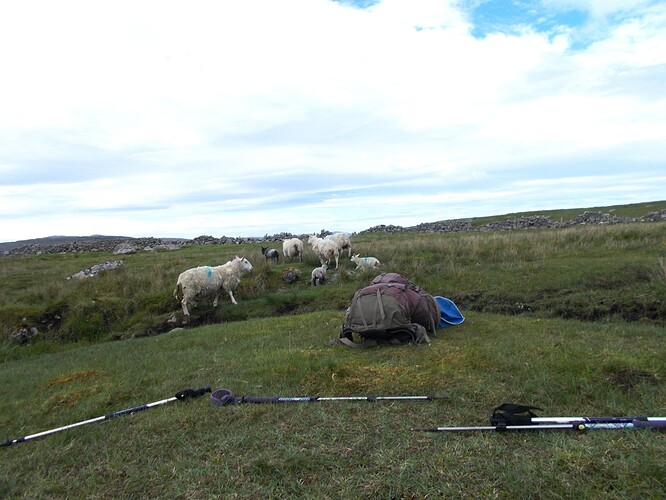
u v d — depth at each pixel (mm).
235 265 15438
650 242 17312
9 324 14664
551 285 12539
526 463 3721
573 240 19547
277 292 16516
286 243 21469
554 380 5434
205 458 4520
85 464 4777
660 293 10734
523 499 3316
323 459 4184
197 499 3844
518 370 5926
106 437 5320
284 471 4055
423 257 18031
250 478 4047
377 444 4363
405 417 4902
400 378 6008
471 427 4371
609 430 4113
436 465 3861
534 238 20422
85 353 11086
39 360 11320
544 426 4223
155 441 5039
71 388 7656
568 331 8320
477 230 42281
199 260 23562
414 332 7711
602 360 5930
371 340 7906
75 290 17516
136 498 4023
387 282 8734
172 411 5824
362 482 3768
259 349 8594
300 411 5316
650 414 4469
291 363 7109
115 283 17953
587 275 12828
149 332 14156
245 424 5164
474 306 12234
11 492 4367
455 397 5281
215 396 5902
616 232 19812
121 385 7238
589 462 3631
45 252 41062
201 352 9133
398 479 3723
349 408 5281
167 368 8078
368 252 20359
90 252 37656
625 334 7996
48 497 4215
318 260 20266
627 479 3389
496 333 8328
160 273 19000
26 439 5598
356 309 8055
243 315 14445
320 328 9922
